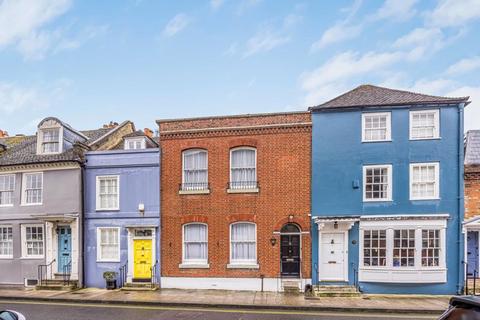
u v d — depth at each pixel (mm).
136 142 19062
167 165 17516
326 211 16109
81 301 14523
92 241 17688
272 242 16266
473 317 4922
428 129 15898
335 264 15914
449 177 15469
